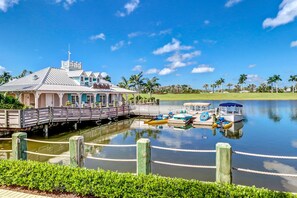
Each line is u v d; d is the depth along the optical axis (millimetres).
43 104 25266
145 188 4418
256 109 46562
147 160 5273
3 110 14367
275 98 91500
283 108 48625
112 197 4594
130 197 4508
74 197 4809
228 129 22094
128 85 53719
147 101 52281
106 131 21031
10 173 5250
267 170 9625
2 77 60625
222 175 4633
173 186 4309
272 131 20594
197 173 9156
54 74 29250
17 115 14211
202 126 24406
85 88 28969
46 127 16984
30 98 25734
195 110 33969
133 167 9773
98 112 23641
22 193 5004
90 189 4730
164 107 34344
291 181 8352
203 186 4238
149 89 59406
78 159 5789
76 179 4812
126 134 19516
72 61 33844
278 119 30031
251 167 10016
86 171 4992
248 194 4004
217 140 16656
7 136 15094
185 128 23109
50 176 4980
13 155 6473
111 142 16031
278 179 8547
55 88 24359
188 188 4258
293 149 13758
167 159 11180
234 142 15898
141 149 5266
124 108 30141
